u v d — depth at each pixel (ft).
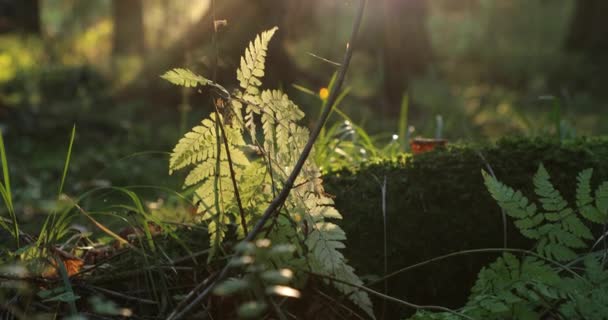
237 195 6.93
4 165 7.53
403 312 8.20
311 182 7.13
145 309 7.65
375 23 44.65
